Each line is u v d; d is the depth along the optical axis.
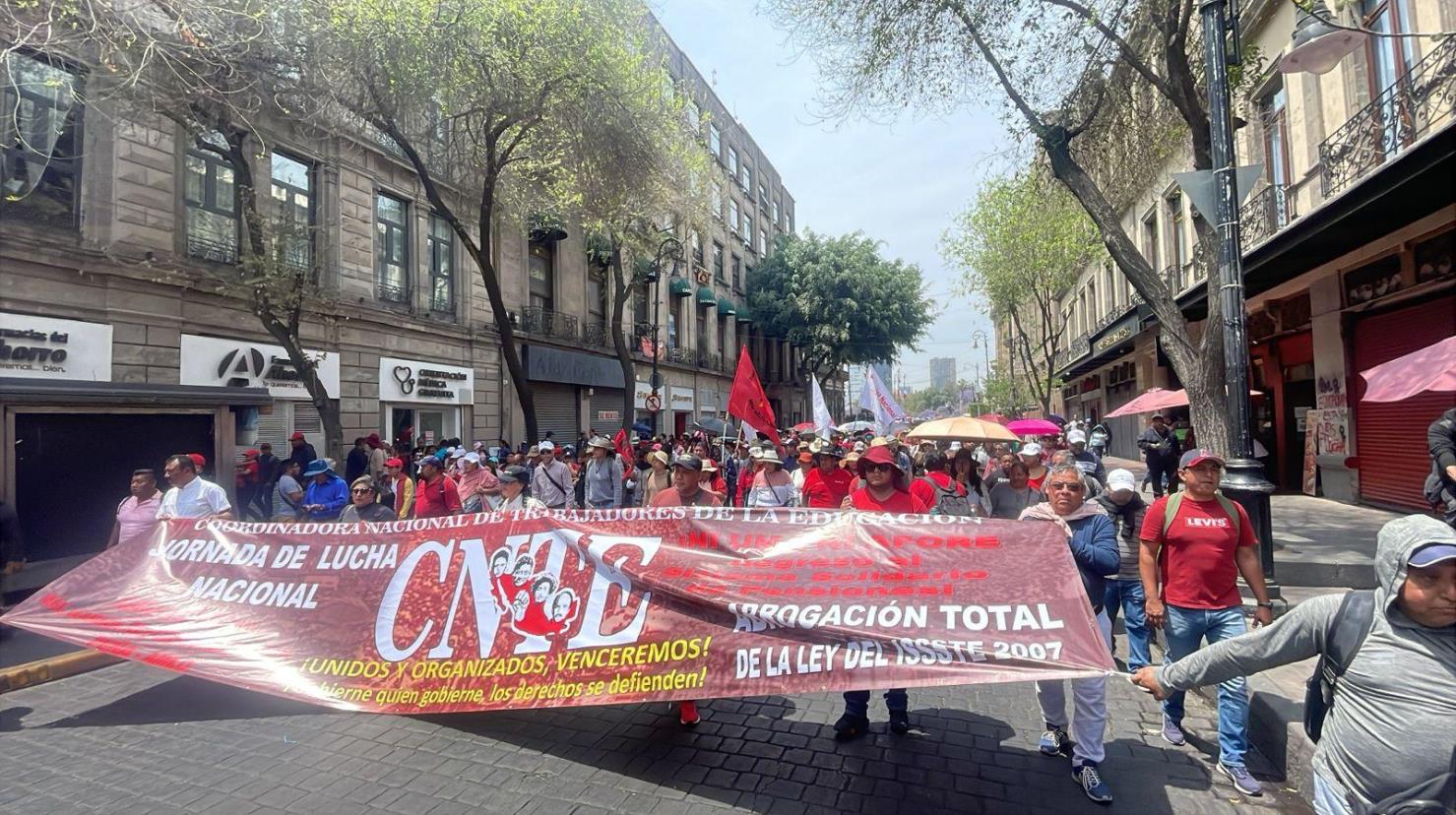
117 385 8.61
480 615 4.09
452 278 18.22
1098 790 3.42
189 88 8.77
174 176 11.58
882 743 4.09
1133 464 23.28
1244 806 3.38
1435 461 4.92
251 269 10.10
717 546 3.83
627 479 11.56
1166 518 3.81
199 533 5.02
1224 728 3.63
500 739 4.19
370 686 4.06
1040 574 3.30
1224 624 3.63
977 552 3.44
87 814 3.37
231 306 12.38
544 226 19.34
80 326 10.23
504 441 19.41
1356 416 10.80
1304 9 6.14
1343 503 11.09
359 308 14.84
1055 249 20.64
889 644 3.25
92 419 8.56
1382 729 2.01
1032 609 3.20
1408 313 9.45
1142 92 10.34
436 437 17.61
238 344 12.51
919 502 5.17
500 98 10.99
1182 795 3.48
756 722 4.43
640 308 27.62
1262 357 14.27
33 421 8.09
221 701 4.85
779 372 43.03
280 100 10.72
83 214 10.38
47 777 3.75
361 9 9.74
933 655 3.17
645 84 13.59
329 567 4.57
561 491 9.42
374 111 11.35
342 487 7.97
